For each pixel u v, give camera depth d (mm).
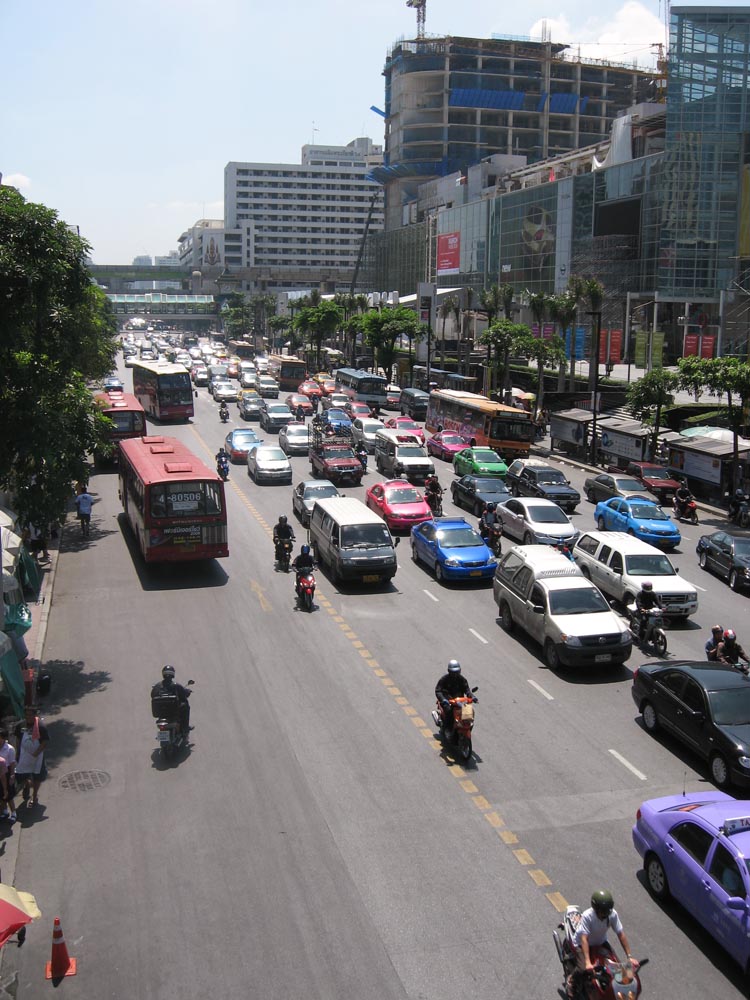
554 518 30844
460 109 159250
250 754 15078
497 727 16516
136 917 10664
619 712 17422
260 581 26234
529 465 39719
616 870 11867
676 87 78438
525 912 10867
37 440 17953
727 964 10078
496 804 13562
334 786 13992
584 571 26281
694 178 79312
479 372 81375
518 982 9641
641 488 37812
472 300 109375
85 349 43250
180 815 13039
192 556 26031
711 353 62469
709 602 25766
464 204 124500
